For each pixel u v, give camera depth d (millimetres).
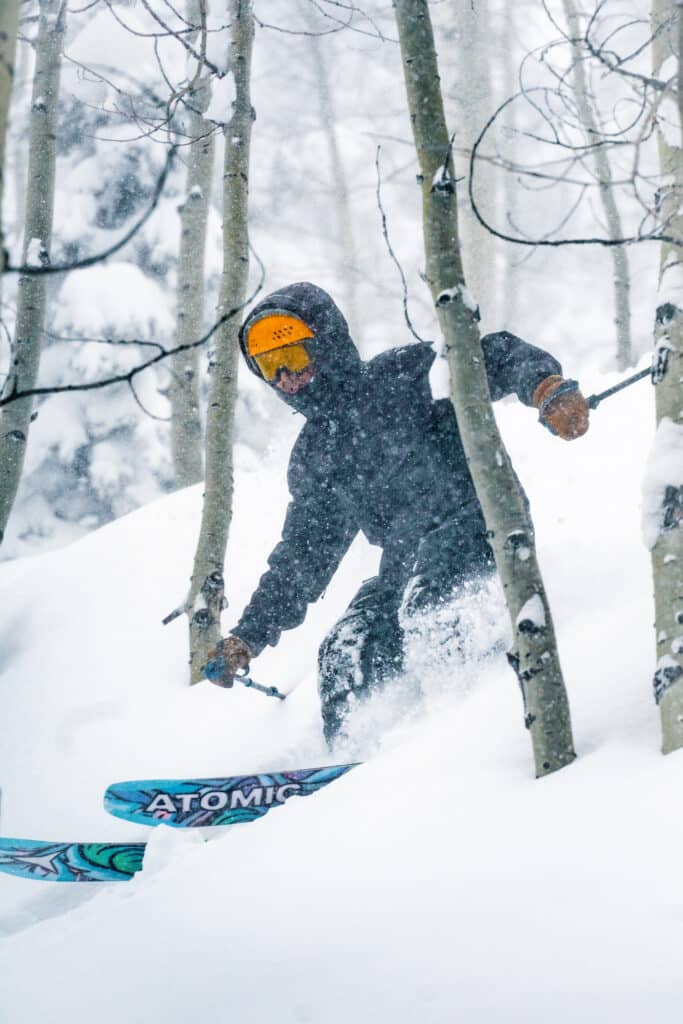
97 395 33562
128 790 9273
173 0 22000
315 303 10070
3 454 12195
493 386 9602
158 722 11383
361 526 10484
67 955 5523
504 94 32594
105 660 13195
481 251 27453
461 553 9711
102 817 10164
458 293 6344
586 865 4941
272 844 6363
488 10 28484
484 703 7715
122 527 16109
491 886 4996
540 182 34656
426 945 4641
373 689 9617
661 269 6309
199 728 10930
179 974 4934
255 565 14055
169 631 13430
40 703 12852
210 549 12180
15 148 37281
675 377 6117
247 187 12156
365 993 4383
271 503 15133
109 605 14336
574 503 12141
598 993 4051
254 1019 4383
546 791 5801
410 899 5086
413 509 10148
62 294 32938
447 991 4266
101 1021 4668
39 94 12367
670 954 4180
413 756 7043
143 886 6711
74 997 4973
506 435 14773
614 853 4969
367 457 10164
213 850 6715
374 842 5883
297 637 12195
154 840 7871
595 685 7039
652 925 4379
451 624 9469
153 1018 4590
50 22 12391
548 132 33562
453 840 5609
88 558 15578
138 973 5055
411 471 10062
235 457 35062
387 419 10062
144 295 33000
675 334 6117
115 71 12070
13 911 9062
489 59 30688
